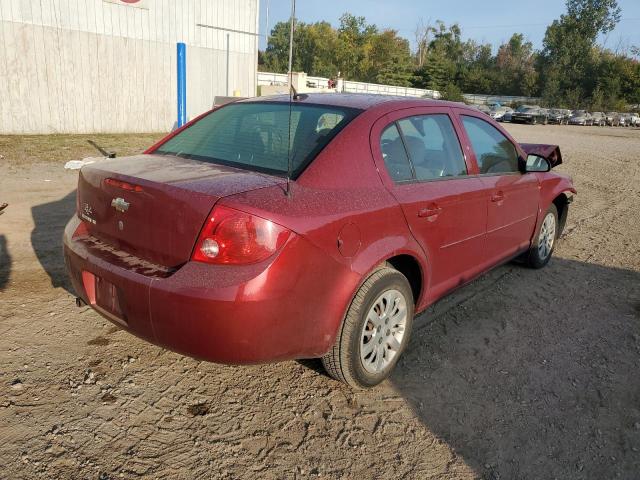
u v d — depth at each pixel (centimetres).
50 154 1091
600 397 328
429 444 275
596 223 799
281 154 298
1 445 247
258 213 241
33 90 1434
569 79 7506
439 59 7600
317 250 258
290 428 278
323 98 351
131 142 1391
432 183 347
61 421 267
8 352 323
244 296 237
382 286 299
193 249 247
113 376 308
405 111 348
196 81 1777
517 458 270
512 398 320
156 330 255
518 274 535
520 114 4359
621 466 269
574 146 2245
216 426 274
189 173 280
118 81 1595
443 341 384
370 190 298
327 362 299
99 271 274
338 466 254
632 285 525
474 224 386
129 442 257
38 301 394
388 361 320
